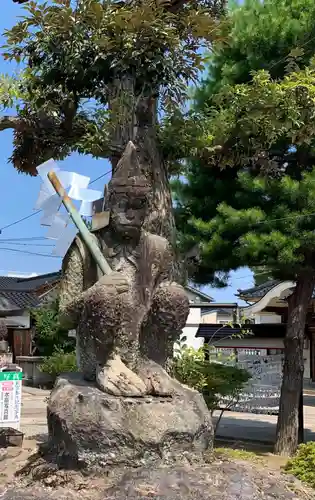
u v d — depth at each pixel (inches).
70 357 716.7
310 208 333.4
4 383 348.2
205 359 413.1
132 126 267.4
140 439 156.1
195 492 145.6
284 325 435.5
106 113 265.9
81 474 154.9
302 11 369.4
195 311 835.4
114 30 244.1
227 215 342.0
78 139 278.8
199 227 354.6
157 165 277.6
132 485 146.1
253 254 331.0
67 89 270.5
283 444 369.4
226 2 318.3
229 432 471.2
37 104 274.4
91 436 155.5
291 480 181.8
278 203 346.0
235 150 313.7
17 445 225.9
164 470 154.3
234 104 292.7
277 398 497.7
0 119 276.2
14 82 270.1
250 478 160.4
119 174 182.1
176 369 334.3
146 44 244.4
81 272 181.0
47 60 266.4
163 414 162.7
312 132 285.9
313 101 272.2
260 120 286.5
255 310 726.5
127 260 183.0
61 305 180.2
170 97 265.7
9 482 161.3
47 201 186.2
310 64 316.8
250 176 347.6
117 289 167.5
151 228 266.5
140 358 176.9
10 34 258.4
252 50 365.1
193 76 264.5
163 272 184.9
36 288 996.6
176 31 254.7
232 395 405.4
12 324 957.8
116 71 256.1
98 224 187.2
